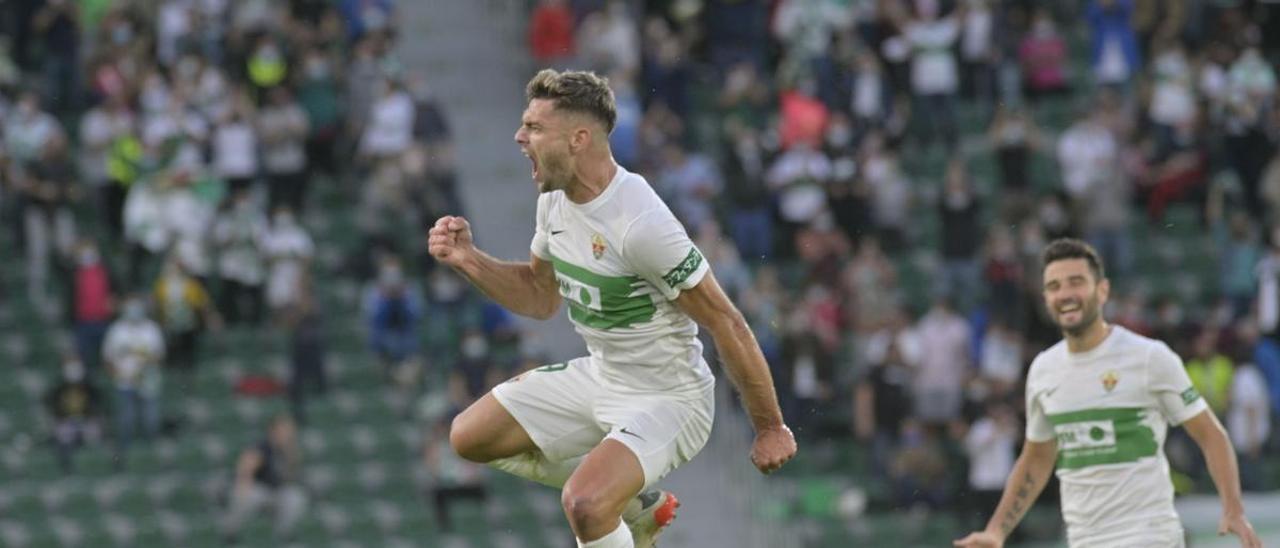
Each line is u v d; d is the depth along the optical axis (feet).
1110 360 92.89
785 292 212.84
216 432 199.62
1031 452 96.02
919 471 192.03
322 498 195.62
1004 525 95.96
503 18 249.96
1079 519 93.81
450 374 200.75
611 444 75.31
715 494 193.57
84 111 228.63
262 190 215.31
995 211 234.38
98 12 232.12
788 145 222.07
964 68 246.68
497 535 193.98
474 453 79.61
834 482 196.34
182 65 219.61
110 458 194.90
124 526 190.80
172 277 201.87
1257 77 252.01
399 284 206.28
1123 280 223.51
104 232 215.51
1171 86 246.27
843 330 208.23
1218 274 235.40
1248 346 205.77
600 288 75.15
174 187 208.23
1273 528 163.02
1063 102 250.16
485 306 209.15
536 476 80.94
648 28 238.07
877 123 234.17
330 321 213.25
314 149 222.69
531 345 201.36
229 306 206.90
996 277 205.57
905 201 225.56
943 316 197.26
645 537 79.36
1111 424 92.73
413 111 218.38
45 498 191.72
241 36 226.17
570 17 233.76
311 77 223.30
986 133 243.60
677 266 73.56
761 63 248.73
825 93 237.45
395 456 200.64
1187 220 239.91
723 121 237.45
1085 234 222.89
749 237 213.46
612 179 74.33
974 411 194.49
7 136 214.90
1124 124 241.96
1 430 198.70
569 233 75.36
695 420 77.20
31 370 206.28
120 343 196.34
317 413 201.67
